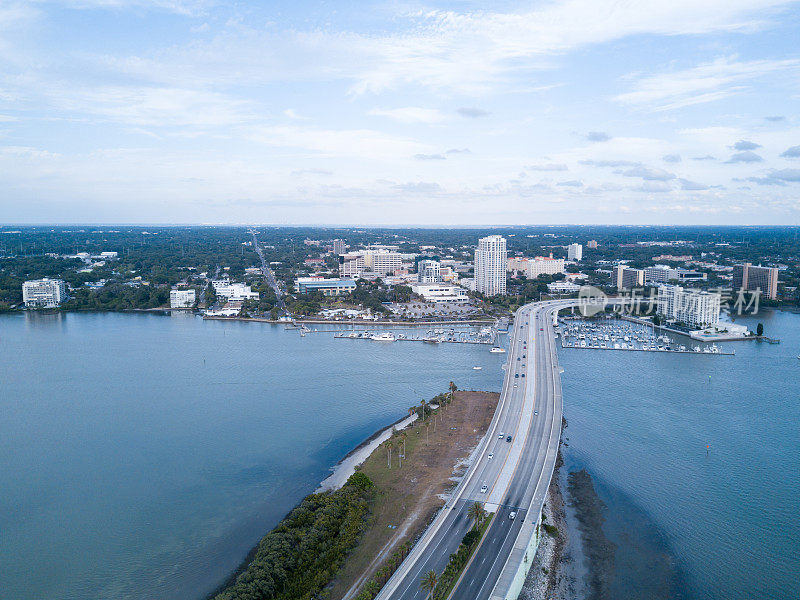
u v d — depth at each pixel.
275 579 189.25
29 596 194.00
